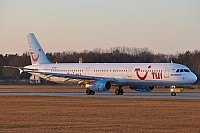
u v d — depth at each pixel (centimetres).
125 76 19012
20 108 12081
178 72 17938
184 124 8450
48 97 17225
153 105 13075
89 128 7875
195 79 17975
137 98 16388
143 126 8150
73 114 10369
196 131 7500
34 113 10638
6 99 16050
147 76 18438
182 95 18838
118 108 12031
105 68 19638
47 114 10388
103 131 7488
